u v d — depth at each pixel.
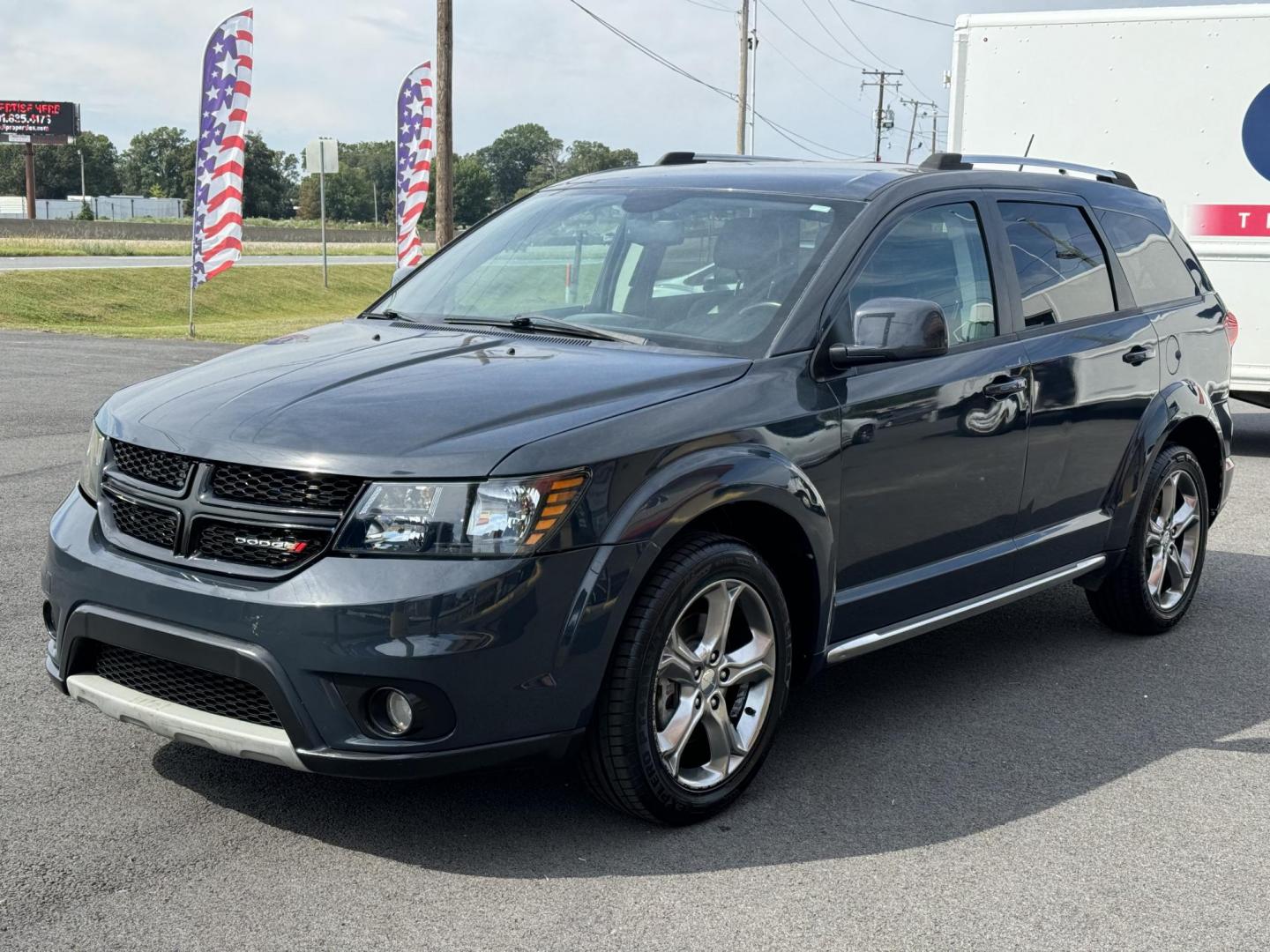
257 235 83.75
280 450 3.26
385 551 3.15
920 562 4.38
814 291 4.05
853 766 4.17
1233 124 10.01
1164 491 5.62
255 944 2.99
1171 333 5.62
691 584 3.51
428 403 3.44
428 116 23.34
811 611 3.97
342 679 3.13
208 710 3.38
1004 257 4.79
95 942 2.97
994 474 4.59
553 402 3.46
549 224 4.74
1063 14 10.38
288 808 3.71
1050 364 4.81
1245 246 10.10
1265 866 3.54
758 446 3.69
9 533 6.85
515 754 3.28
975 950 3.06
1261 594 6.43
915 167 4.84
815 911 3.22
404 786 3.88
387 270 50.78
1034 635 5.73
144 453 3.50
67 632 3.54
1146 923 3.21
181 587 3.26
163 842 3.48
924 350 3.85
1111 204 5.60
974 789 4.01
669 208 4.54
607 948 3.02
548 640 3.24
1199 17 10.01
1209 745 4.43
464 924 3.11
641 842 3.57
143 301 33.06
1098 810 3.88
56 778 3.87
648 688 3.45
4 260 39.25
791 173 4.68
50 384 13.48
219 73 20.23
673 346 3.98
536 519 3.21
